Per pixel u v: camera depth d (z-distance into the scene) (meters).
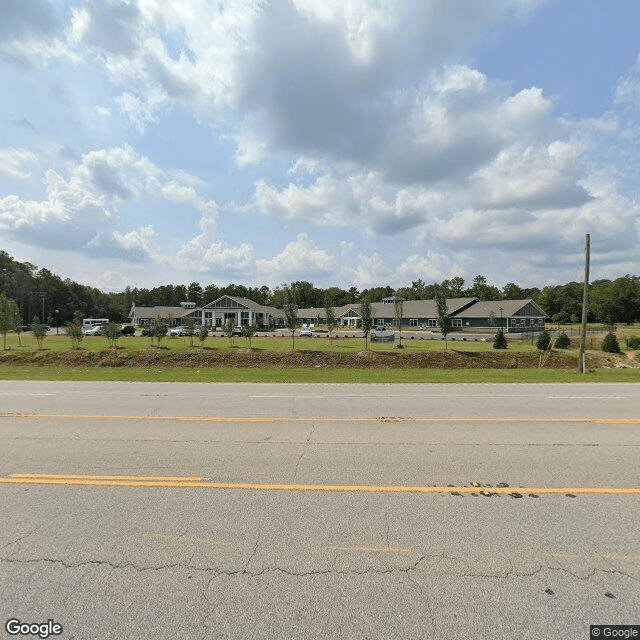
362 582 3.05
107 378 16.66
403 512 4.16
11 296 97.31
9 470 5.39
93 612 2.76
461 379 16.45
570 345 37.94
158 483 4.93
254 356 30.41
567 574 3.14
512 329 63.31
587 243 21.42
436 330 67.00
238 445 6.57
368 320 34.34
